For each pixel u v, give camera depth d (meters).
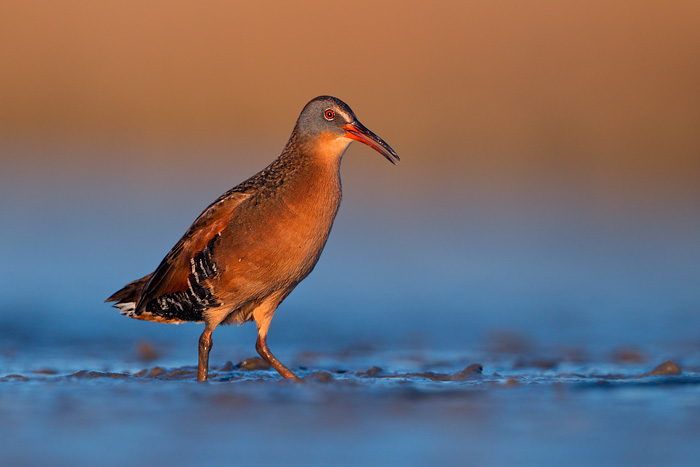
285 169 10.62
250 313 11.09
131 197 26.73
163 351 13.32
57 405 8.55
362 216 25.86
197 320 10.91
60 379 10.31
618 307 17.20
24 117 36.09
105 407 8.48
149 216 24.62
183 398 8.94
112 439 7.35
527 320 15.98
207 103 37.25
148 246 21.69
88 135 35.22
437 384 9.92
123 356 12.78
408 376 10.64
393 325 15.54
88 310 16.09
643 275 20.33
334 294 18.27
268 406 8.55
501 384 9.89
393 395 9.17
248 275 10.38
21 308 16.00
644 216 26.91
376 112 36.66
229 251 10.32
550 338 14.40
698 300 17.84
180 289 10.57
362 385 9.89
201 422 7.90
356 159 33.25
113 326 14.98
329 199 10.71
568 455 6.99
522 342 14.00
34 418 8.01
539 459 6.87
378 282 19.41
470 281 19.66
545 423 7.91
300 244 10.47
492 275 20.27
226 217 10.37
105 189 27.62
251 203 10.37
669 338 14.34
